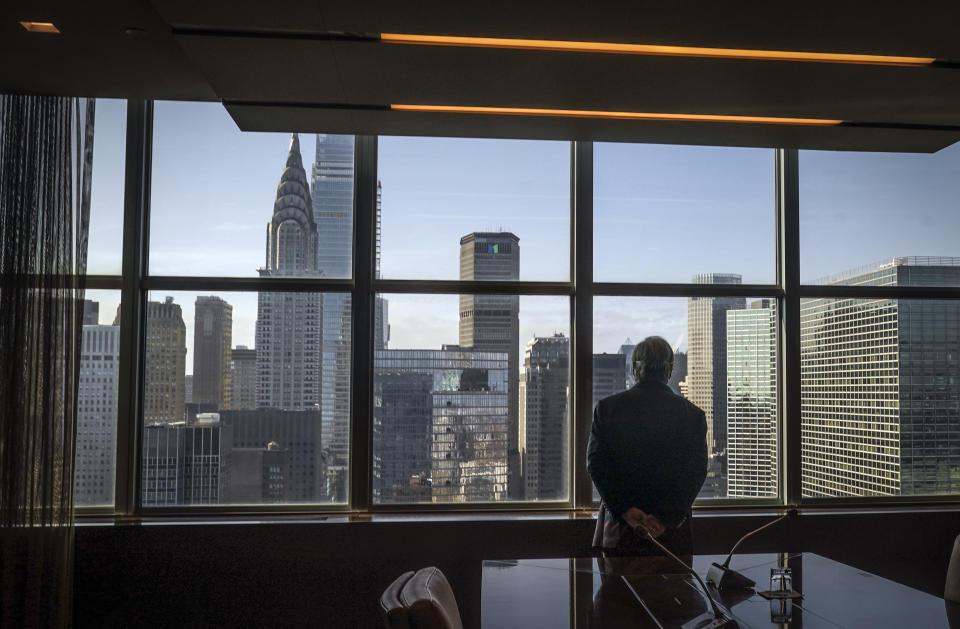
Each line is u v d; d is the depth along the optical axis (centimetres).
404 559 367
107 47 289
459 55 265
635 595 201
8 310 348
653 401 288
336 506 388
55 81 329
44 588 345
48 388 349
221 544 360
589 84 292
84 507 376
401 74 283
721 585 208
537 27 244
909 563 389
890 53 262
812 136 356
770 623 177
